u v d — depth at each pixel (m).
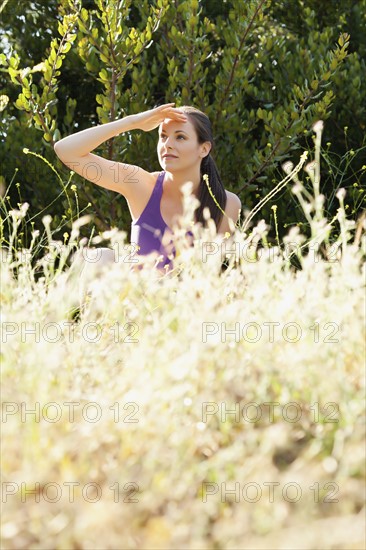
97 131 5.08
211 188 5.18
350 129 8.56
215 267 3.33
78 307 3.62
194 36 7.42
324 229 3.36
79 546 2.12
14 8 8.98
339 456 2.42
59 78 9.12
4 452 2.38
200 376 2.66
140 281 3.35
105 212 7.67
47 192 8.03
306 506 2.22
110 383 2.75
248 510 2.22
